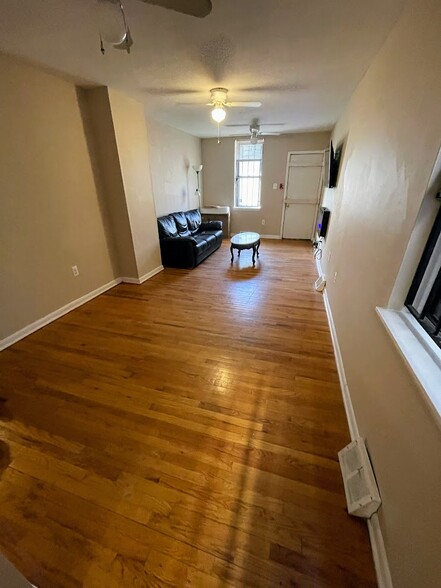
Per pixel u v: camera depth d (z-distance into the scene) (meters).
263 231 6.66
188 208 5.82
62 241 2.83
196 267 4.50
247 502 1.18
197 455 1.39
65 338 2.46
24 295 2.47
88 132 2.97
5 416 1.63
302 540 1.05
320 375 1.96
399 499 0.90
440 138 0.95
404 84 1.36
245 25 1.69
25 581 0.68
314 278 3.95
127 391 1.82
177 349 2.28
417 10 1.27
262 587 0.93
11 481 1.27
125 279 3.82
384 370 1.18
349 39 1.84
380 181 1.58
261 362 2.11
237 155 6.18
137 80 2.61
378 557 0.97
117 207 3.39
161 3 1.13
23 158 2.34
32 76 2.31
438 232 1.04
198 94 3.01
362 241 1.83
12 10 1.52
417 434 0.85
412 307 1.15
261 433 1.51
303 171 5.88
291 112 3.81
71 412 1.66
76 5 1.49
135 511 1.15
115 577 0.96
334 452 1.40
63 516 1.14
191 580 0.95
